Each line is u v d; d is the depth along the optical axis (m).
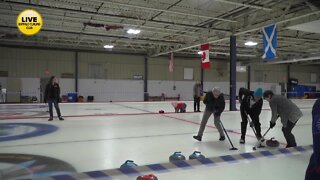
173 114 11.86
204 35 16.30
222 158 4.26
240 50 22.81
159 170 3.74
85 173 3.23
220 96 5.86
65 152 5.05
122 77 24.02
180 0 10.64
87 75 22.92
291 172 3.88
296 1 9.97
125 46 22.14
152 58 25.02
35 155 4.82
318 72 32.91
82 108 15.03
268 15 11.91
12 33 17.22
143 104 18.94
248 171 3.90
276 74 30.42
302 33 15.90
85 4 11.34
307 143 5.99
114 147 5.46
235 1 10.31
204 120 5.99
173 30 15.15
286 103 4.95
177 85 25.95
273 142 5.39
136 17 12.52
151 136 6.65
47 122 9.04
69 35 17.55
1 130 7.41
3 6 11.62
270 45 10.68
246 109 5.66
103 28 15.69
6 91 20.23
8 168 4.07
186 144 5.75
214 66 27.36
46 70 21.58
